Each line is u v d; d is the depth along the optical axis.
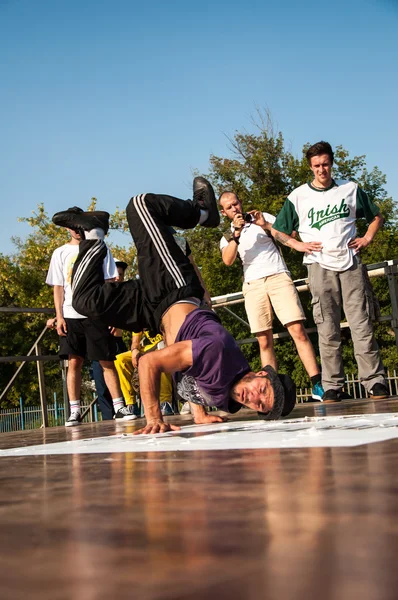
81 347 5.48
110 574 0.40
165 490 0.85
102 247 3.39
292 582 0.35
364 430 1.69
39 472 1.26
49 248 26.67
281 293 5.16
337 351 4.77
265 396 2.70
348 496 0.69
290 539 0.47
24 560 0.46
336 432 1.69
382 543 0.44
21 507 0.78
